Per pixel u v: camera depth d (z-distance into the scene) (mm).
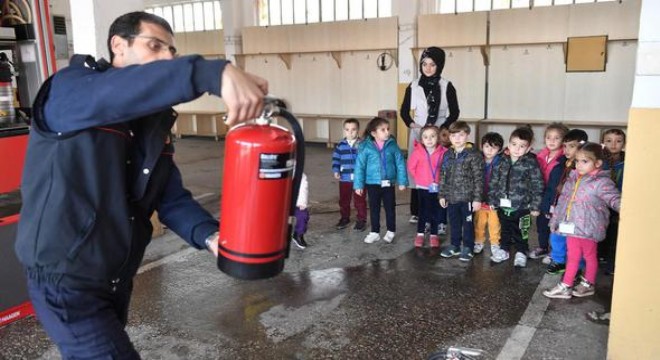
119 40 1423
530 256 3855
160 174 1499
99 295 1408
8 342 2783
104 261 1386
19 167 2961
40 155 1326
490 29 7926
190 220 1610
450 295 3254
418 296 3250
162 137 1430
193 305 3182
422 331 2811
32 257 1345
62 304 1345
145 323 2957
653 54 2039
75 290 1354
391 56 8930
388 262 3857
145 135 1412
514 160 3658
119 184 1375
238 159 1297
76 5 3998
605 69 7473
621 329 2295
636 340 2268
